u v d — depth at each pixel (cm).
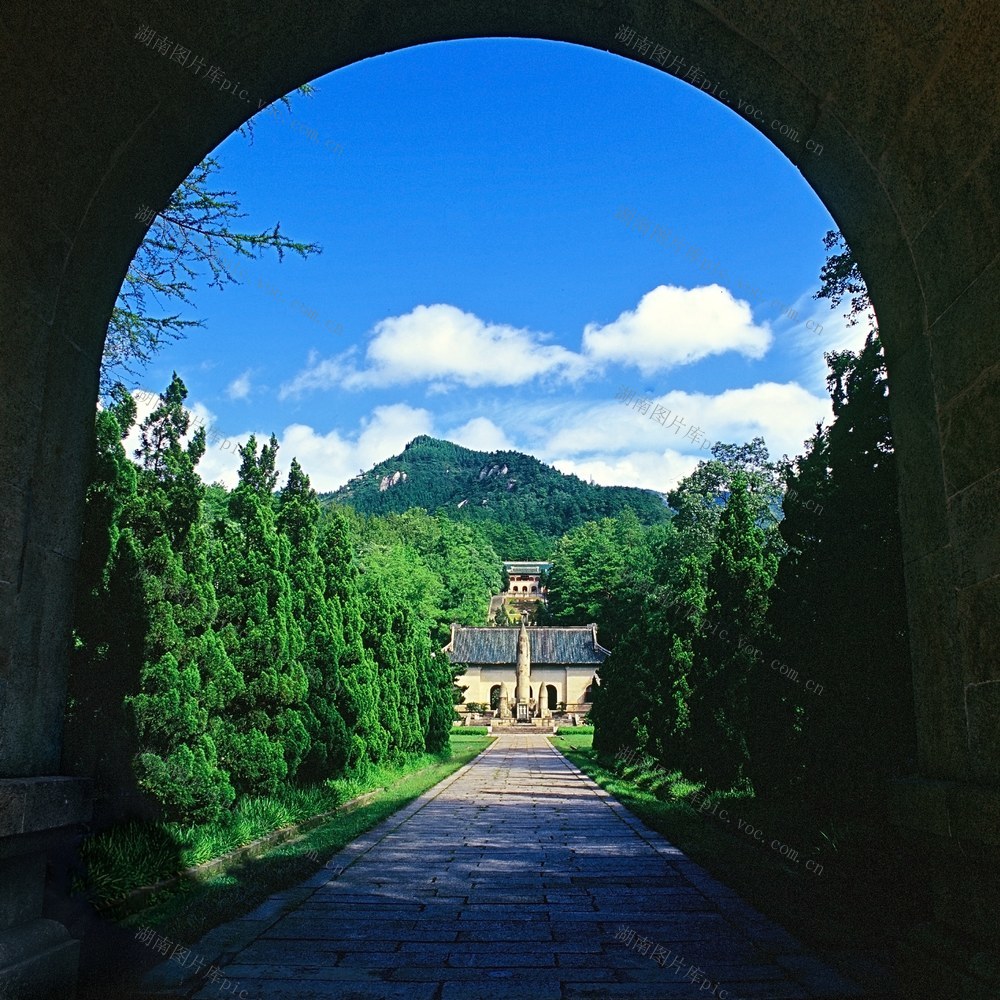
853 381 740
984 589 346
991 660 341
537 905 694
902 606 645
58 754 433
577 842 1028
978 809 324
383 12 471
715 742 1195
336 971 514
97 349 473
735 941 584
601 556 8288
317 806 1159
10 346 388
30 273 400
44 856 407
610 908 684
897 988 465
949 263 368
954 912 366
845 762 660
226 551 1146
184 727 832
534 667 6931
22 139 380
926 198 377
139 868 660
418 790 1641
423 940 587
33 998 369
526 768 2383
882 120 389
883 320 439
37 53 372
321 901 702
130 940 554
